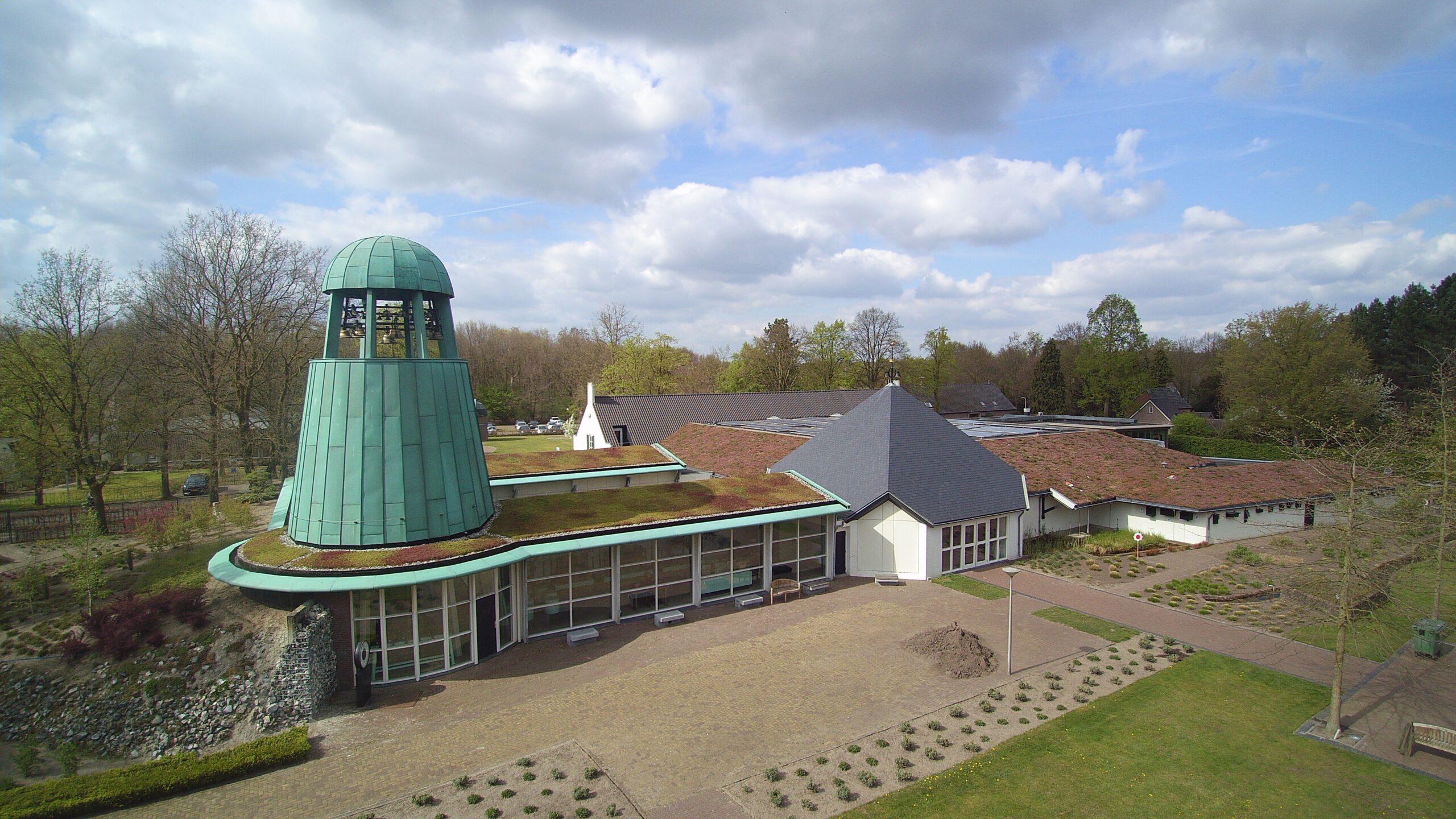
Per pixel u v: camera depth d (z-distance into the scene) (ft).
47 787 50.78
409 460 75.51
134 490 189.16
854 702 66.95
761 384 338.75
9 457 152.76
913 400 121.49
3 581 89.25
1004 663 75.61
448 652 73.31
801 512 100.58
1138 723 62.59
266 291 173.99
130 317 160.97
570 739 60.34
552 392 422.41
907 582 104.27
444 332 83.71
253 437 174.70
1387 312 286.87
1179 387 424.05
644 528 87.81
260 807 50.80
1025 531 126.21
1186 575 107.45
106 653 66.54
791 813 49.93
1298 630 84.79
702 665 75.41
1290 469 148.05
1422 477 90.89
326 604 69.00
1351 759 56.90
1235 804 50.98
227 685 63.62
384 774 55.11
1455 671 73.61
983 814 49.80
